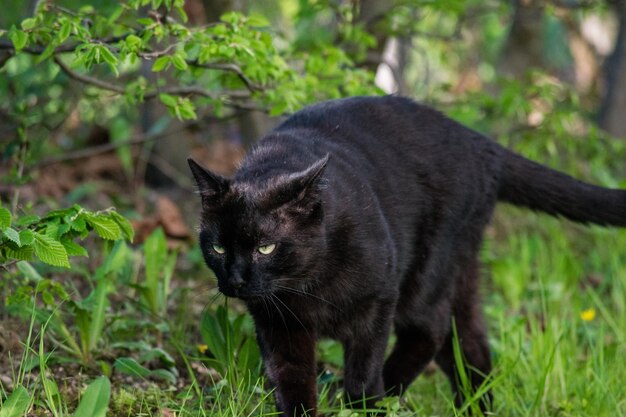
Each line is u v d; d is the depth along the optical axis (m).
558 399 7.14
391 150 6.62
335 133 6.50
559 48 16.84
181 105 6.93
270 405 6.36
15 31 6.03
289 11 18.61
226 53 6.44
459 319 7.30
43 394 6.01
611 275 10.09
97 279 7.16
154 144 11.56
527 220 11.66
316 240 5.78
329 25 13.96
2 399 5.81
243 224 5.64
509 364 7.04
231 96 8.12
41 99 10.23
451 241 6.97
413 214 6.59
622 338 8.05
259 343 6.20
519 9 15.47
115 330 7.11
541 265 9.91
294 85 7.27
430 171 6.73
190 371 6.30
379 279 6.02
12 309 6.84
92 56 5.87
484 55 18.03
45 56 6.28
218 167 12.16
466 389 6.79
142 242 9.52
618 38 14.72
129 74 10.71
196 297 8.62
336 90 7.79
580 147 10.70
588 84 18.78
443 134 6.95
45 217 5.56
